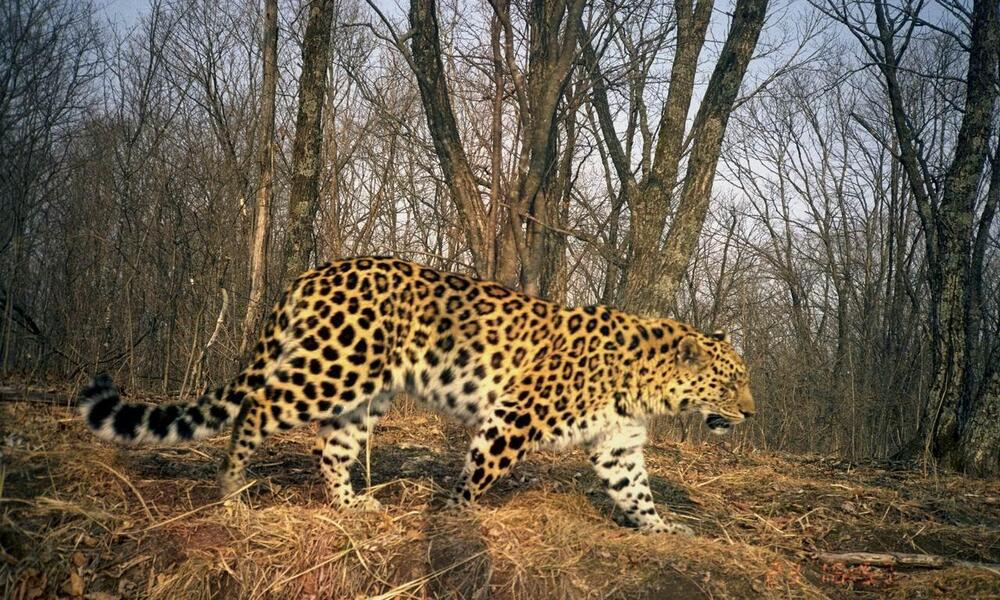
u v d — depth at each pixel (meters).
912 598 5.16
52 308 9.93
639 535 5.50
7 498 4.95
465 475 5.48
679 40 10.54
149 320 10.76
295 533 5.02
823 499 7.34
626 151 18.25
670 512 6.48
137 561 4.75
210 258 11.54
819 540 6.28
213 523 5.02
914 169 11.55
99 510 4.98
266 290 9.66
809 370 17.69
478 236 10.05
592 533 5.37
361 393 5.38
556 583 4.82
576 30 9.75
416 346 5.57
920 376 17.12
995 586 5.19
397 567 4.89
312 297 5.37
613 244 16.39
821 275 27.88
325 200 13.41
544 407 5.57
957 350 10.42
